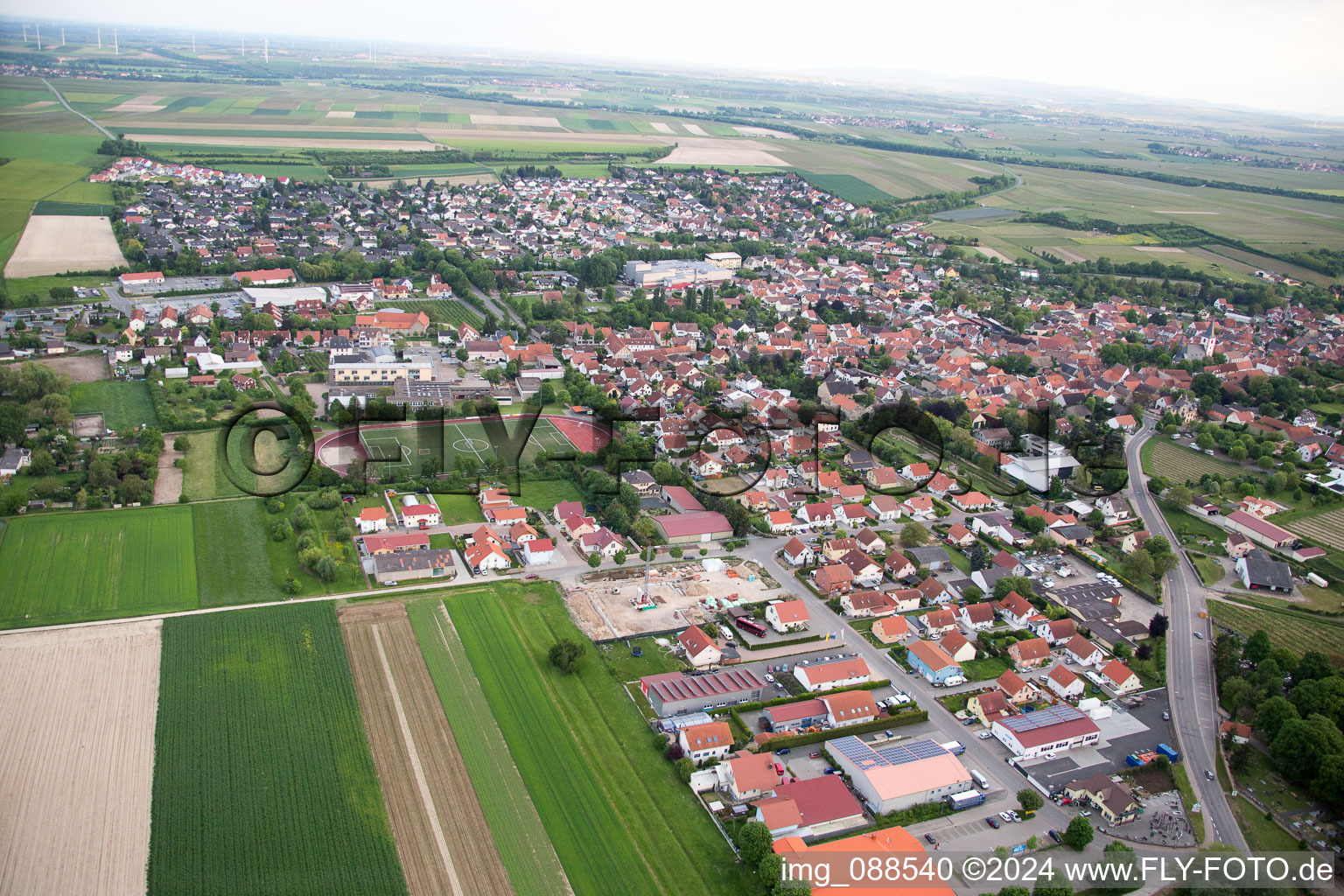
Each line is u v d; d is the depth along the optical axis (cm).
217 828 11919
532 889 11394
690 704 15125
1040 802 13388
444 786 12962
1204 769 14500
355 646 15975
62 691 14225
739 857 12112
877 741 14750
